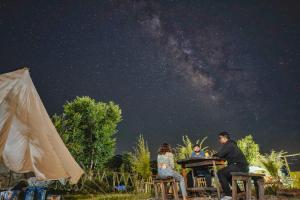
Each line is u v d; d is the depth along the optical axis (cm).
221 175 562
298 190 696
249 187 514
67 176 652
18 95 653
